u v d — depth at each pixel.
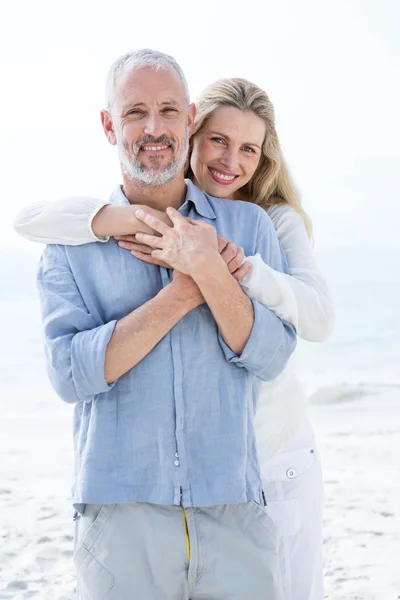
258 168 2.62
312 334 2.15
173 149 1.98
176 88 1.97
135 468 1.89
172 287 1.91
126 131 1.97
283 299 2.02
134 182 2.03
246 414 1.96
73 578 4.21
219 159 2.49
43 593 3.99
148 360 1.92
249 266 2.01
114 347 1.86
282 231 2.45
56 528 5.26
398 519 5.23
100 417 1.92
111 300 1.98
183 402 1.91
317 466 2.39
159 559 1.88
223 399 1.94
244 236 2.13
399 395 11.38
